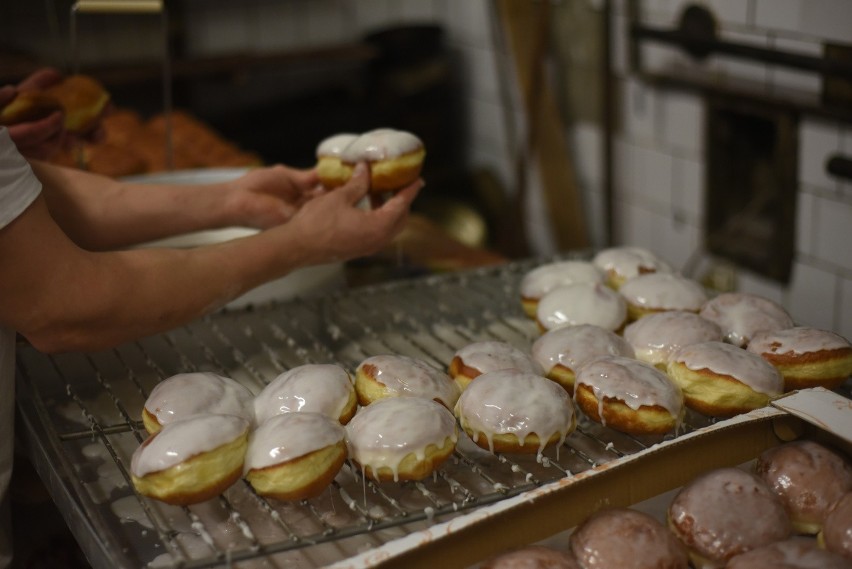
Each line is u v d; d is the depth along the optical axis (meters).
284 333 1.33
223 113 3.18
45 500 1.31
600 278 1.35
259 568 0.97
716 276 2.15
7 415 1.13
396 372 1.12
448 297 1.45
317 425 1.02
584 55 2.51
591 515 0.97
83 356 1.26
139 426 1.14
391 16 3.42
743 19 1.95
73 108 1.57
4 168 0.98
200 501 1.00
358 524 0.97
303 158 2.98
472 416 1.06
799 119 1.84
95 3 1.58
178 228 1.36
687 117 2.18
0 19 2.94
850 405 1.02
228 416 1.03
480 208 3.01
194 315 1.12
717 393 1.09
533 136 2.68
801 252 1.92
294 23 3.37
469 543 0.92
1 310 1.02
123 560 0.92
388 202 1.24
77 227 1.32
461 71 3.19
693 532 0.96
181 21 3.15
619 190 2.49
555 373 1.17
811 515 0.99
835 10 1.75
